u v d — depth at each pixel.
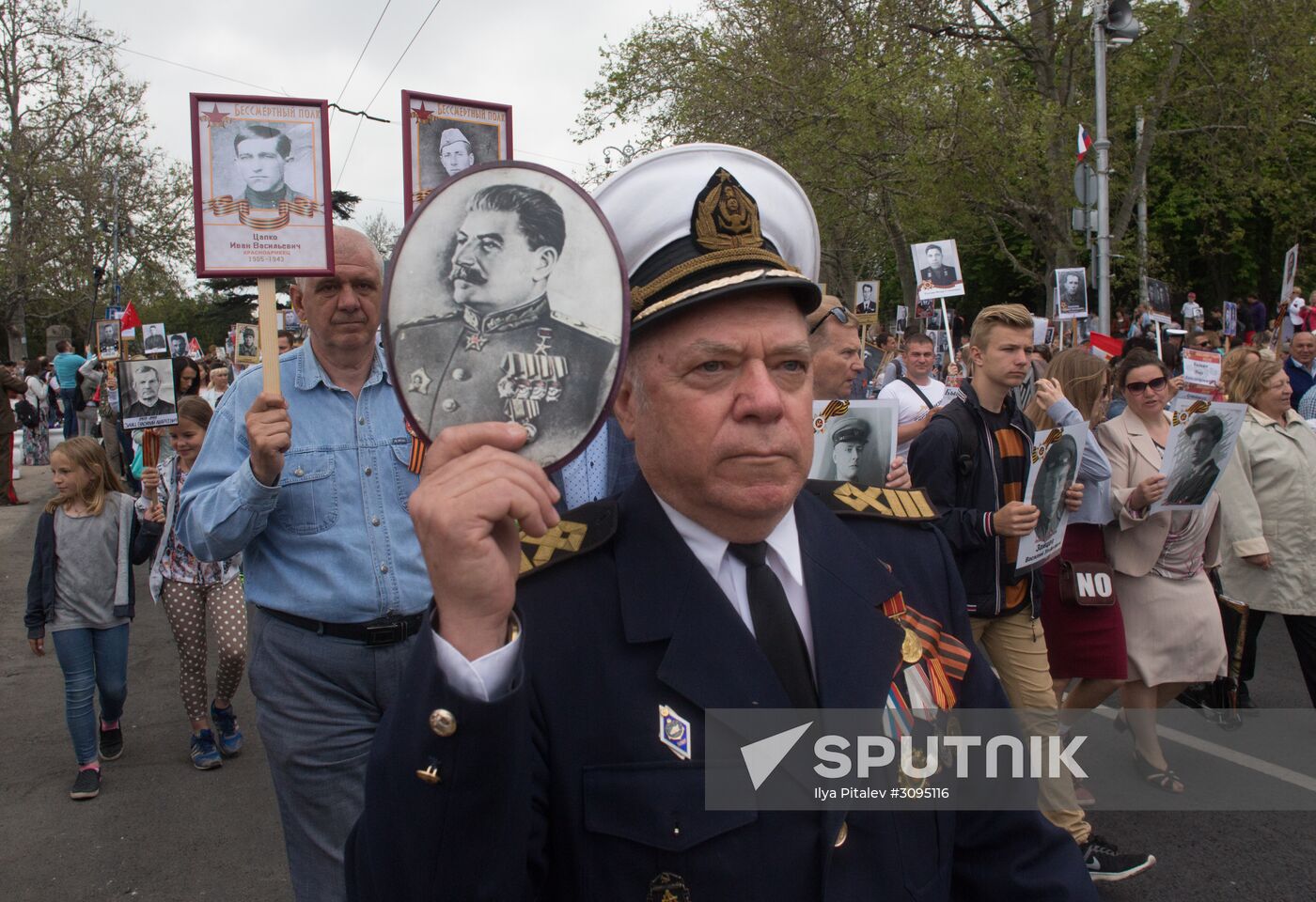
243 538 2.47
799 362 1.24
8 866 3.91
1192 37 18.80
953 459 3.59
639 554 1.25
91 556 4.62
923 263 11.89
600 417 1.08
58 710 5.73
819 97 20.12
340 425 2.63
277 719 2.53
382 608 2.53
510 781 1.00
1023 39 19.45
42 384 20.38
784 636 1.26
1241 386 4.88
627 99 24.94
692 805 1.15
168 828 4.22
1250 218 28.98
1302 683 5.74
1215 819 4.03
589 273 1.08
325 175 2.41
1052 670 4.00
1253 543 4.70
